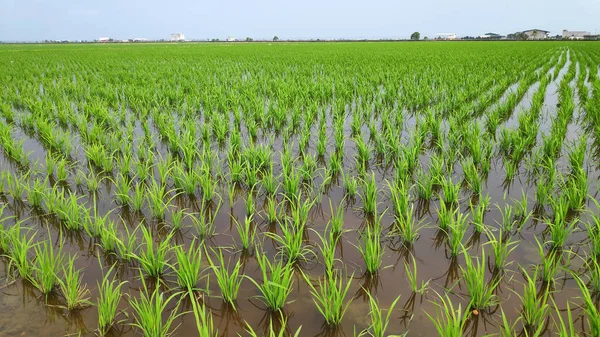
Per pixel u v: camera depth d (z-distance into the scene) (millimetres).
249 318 3568
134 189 6324
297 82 16031
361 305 3723
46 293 3777
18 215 5512
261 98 12750
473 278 3547
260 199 5973
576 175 5816
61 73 21172
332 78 17547
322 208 5699
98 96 13602
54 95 13844
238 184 6500
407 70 20422
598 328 2850
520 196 5871
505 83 15320
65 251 4621
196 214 5566
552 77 19500
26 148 8727
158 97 13180
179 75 19188
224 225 5246
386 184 6434
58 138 8609
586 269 4082
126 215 5488
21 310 3635
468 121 9422
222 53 40906
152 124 10641
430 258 4453
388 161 7457
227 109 11180
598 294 3707
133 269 4277
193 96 12852
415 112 11664
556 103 13008
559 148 7434
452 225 4457
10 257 4164
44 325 3461
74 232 4996
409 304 3717
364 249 4629
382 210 5566
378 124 10453
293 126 10031
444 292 3875
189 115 10977
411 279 3818
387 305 3705
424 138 8445
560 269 4098
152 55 38031
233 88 14711
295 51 44531
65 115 10461
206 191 5691
